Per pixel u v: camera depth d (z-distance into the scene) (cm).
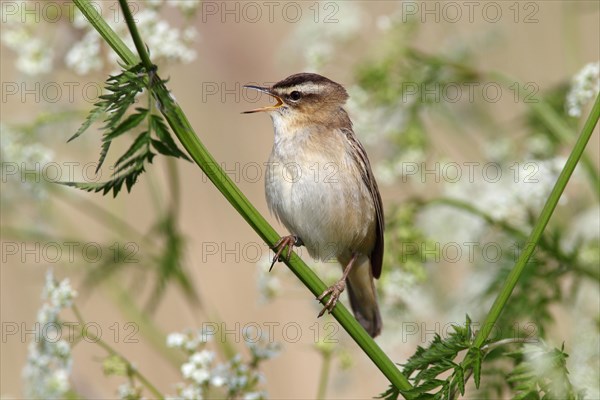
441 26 1289
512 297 916
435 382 616
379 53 1141
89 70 1038
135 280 1063
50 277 816
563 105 1119
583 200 1075
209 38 1582
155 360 1413
